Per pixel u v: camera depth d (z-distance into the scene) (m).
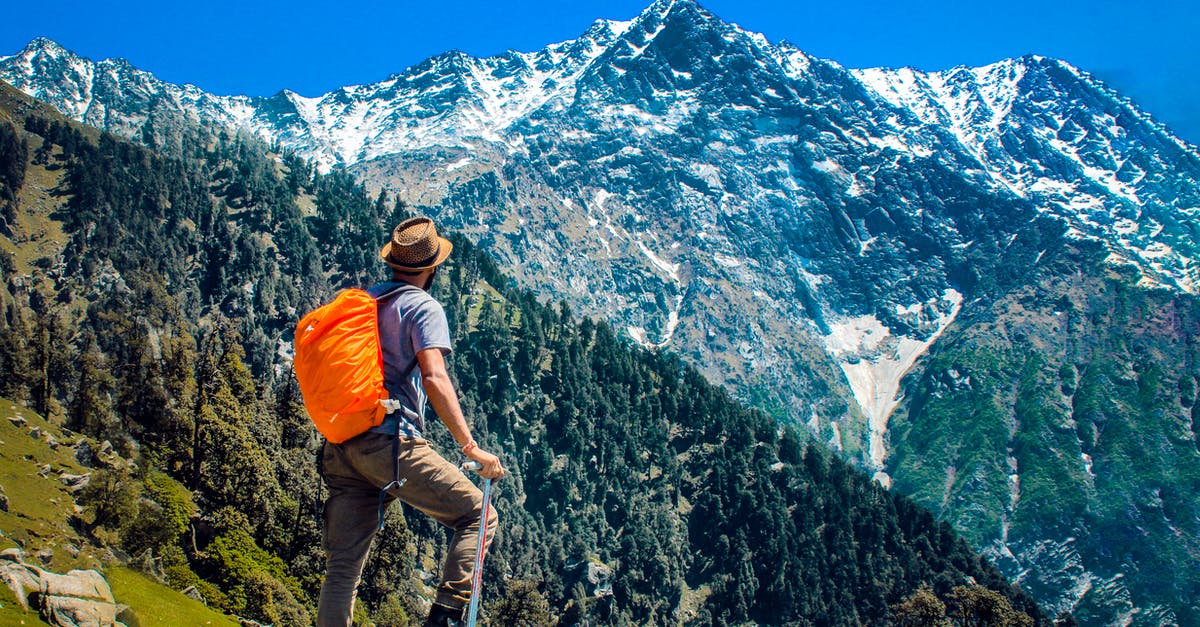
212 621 40.91
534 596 117.25
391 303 8.78
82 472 82.25
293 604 81.25
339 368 8.21
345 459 8.58
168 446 111.19
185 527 81.81
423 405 8.87
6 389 127.38
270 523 95.88
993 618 140.25
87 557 52.94
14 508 64.44
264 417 130.12
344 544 8.58
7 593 18.92
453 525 8.60
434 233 9.13
